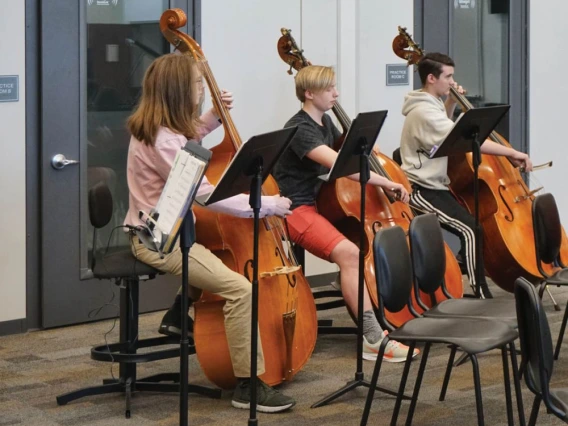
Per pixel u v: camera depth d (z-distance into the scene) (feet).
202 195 13.08
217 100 14.71
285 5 22.00
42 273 18.84
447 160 19.65
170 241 10.47
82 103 19.04
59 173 18.86
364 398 14.84
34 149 18.58
